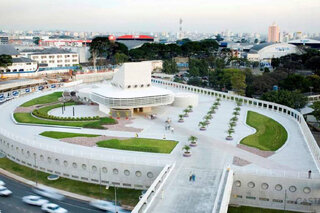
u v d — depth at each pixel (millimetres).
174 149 87188
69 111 131500
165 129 105875
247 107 140875
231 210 70938
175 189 66312
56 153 83062
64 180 82375
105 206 70625
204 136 99000
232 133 102375
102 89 133250
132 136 98562
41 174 85562
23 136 97750
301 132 103625
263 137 98688
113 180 79000
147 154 83250
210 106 142250
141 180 77062
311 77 195750
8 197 74438
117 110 121562
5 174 85875
